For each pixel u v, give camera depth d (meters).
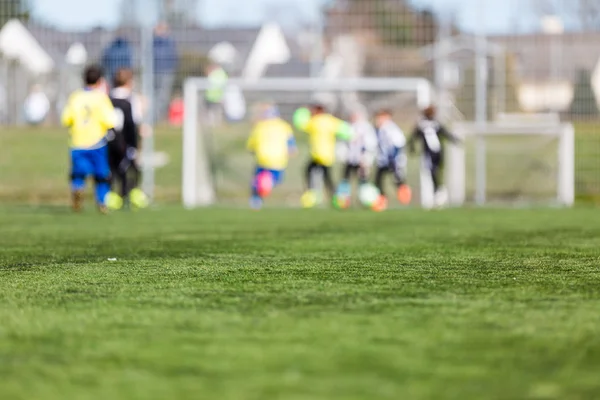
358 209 32.56
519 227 22.08
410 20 37.56
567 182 35.81
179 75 37.19
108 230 21.11
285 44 38.97
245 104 37.59
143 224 23.39
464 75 36.91
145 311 8.52
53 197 37.00
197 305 8.85
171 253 14.75
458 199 35.84
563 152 35.75
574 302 9.02
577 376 5.91
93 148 27.66
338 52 38.09
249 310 8.52
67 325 7.80
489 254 14.31
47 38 38.62
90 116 27.72
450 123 36.91
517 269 11.96
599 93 36.56
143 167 36.34
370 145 33.69
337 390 5.50
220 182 37.41
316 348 6.77
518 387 5.60
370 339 7.10
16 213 28.33
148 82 36.94
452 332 7.40
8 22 38.75
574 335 7.28
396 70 37.75
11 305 8.95
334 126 34.19
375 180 34.81
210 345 6.91
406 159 36.84
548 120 36.75
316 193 37.38
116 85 31.31
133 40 37.19
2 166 38.38
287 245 16.44
